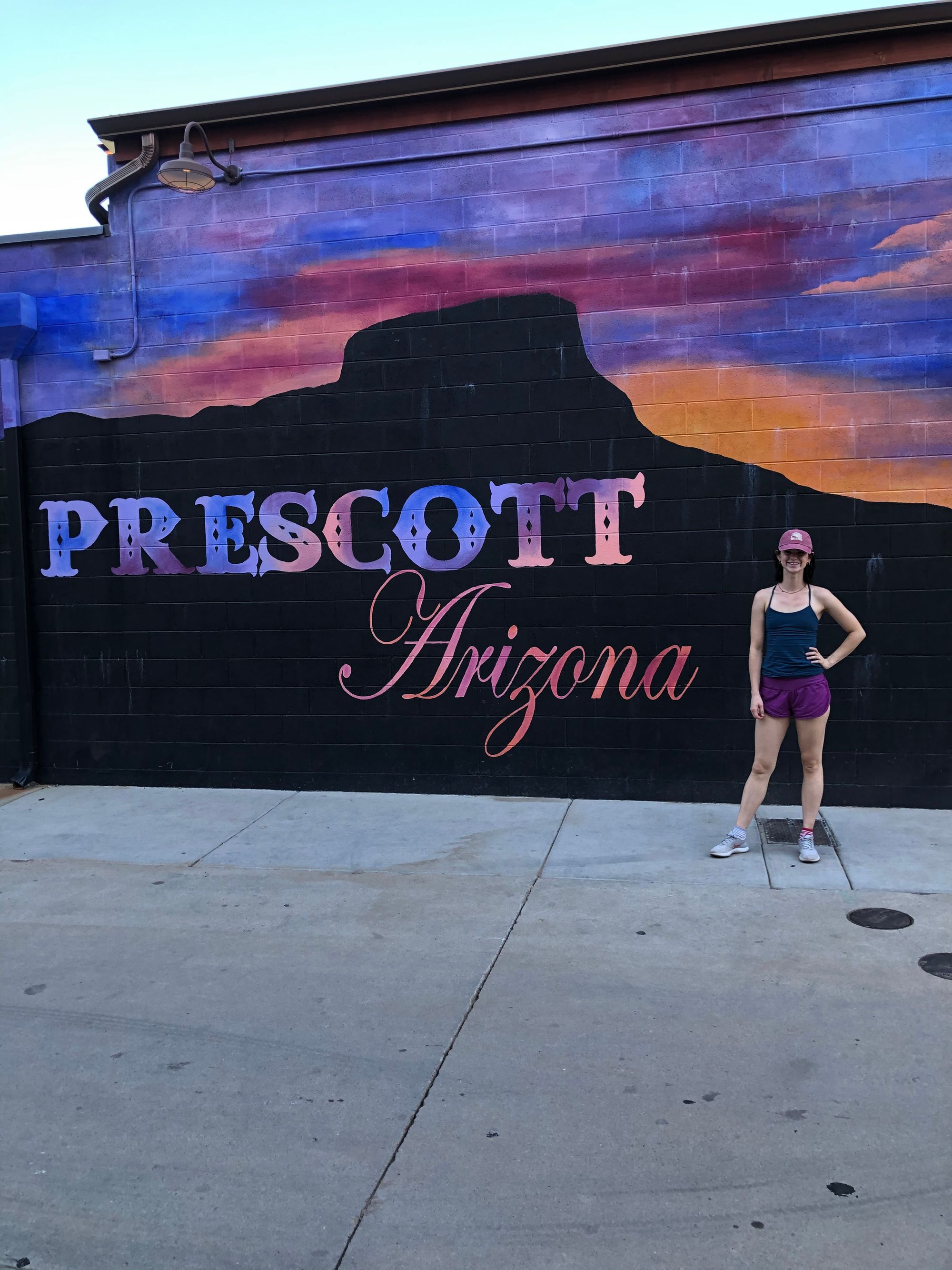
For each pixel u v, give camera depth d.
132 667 7.77
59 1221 2.83
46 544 7.86
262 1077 3.54
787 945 4.49
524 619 7.02
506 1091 3.39
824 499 6.49
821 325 6.44
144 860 6.04
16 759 8.04
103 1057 3.72
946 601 6.35
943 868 5.39
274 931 4.88
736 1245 2.63
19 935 4.93
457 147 6.91
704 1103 3.28
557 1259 2.60
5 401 7.76
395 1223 2.75
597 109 6.68
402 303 7.09
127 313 7.58
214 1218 2.80
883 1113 3.20
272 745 7.54
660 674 6.82
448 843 6.13
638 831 6.23
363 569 7.29
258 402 7.39
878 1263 2.55
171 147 7.42
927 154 6.25
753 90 6.44
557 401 6.87
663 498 6.74
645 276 6.68
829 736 6.58
